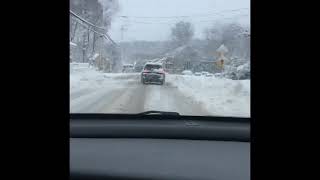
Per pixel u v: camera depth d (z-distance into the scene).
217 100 15.95
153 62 23.91
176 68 34.53
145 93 18.52
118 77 28.48
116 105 14.27
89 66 30.95
